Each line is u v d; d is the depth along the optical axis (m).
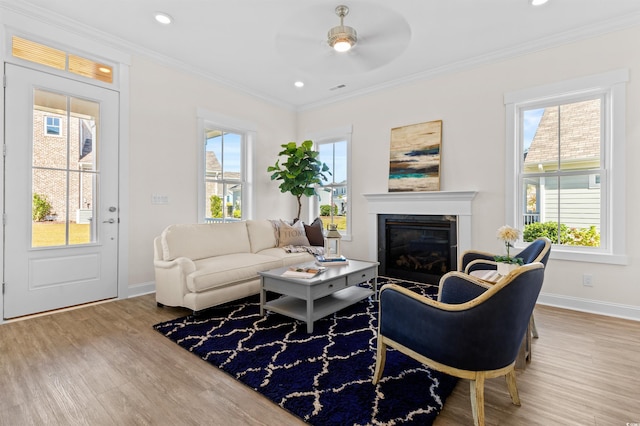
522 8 2.70
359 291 3.24
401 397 1.64
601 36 2.91
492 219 3.54
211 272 2.87
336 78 4.20
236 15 2.87
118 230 3.34
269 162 5.06
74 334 2.44
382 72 4.01
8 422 1.46
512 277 1.32
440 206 3.85
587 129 3.07
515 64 3.38
